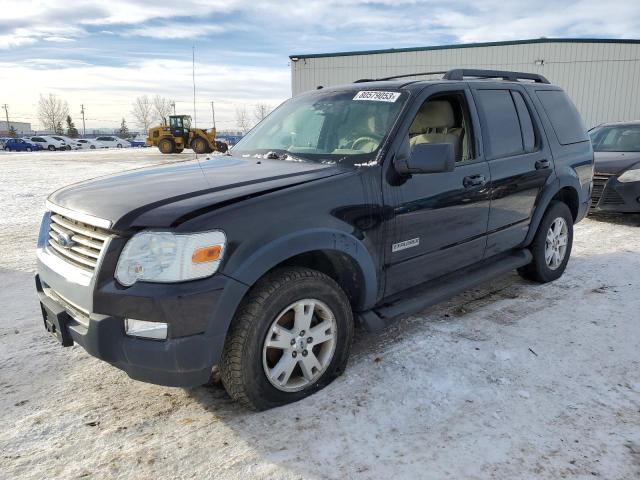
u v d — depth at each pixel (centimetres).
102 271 238
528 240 444
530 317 396
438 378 303
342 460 233
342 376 307
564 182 462
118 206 251
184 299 230
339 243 280
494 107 407
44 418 270
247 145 397
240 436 252
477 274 395
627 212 709
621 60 2295
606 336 359
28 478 224
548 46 2350
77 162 2367
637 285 468
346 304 295
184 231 232
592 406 272
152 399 289
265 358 262
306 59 2644
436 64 2495
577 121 512
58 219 286
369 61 2562
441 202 342
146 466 231
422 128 371
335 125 354
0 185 1338
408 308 331
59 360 336
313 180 284
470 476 221
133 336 237
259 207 255
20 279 513
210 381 308
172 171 328
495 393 287
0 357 340
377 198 303
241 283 243
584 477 219
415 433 252
